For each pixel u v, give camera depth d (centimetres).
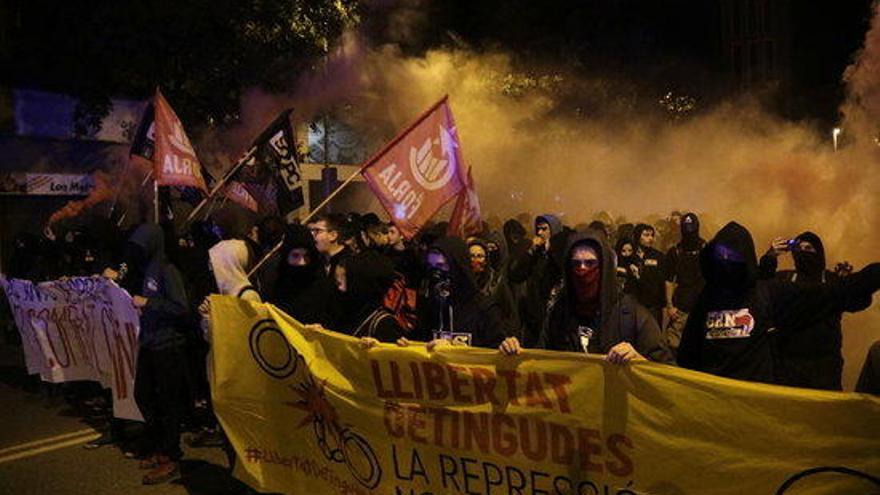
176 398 636
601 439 372
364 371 454
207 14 1381
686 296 864
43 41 1596
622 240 873
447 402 422
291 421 496
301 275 548
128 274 740
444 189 637
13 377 1028
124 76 1448
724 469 340
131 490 611
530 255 747
